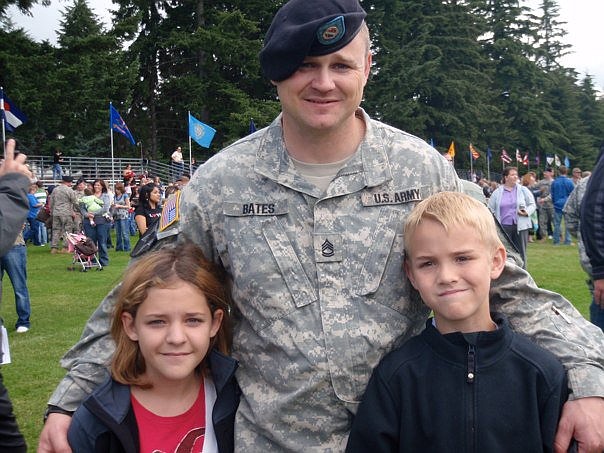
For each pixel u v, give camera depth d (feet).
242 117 108.58
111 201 48.96
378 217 6.19
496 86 176.76
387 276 6.15
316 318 6.02
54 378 16.40
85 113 107.14
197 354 6.34
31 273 35.63
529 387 5.71
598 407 5.63
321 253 6.08
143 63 122.01
